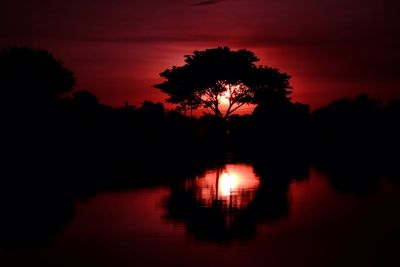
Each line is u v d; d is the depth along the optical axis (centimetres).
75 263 778
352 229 1032
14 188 1694
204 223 1105
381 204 1377
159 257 812
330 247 878
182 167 2641
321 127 6406
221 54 4562
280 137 5750
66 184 1828
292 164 2997
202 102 4841
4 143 3016
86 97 4803
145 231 1012
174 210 1278
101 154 3400
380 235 975
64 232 999
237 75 4522
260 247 879
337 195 1574
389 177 2191
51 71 4106
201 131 5200
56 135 3466
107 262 783
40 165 2517
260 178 2125
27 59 4028
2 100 3544
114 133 4088
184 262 782
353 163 3109
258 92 4706
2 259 800
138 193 1609
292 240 934
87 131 3869
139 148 4038
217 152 4088
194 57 4678
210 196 1550
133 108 5162
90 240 932
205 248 873
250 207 1331
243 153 4159
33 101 3744
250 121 5800
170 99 4847
